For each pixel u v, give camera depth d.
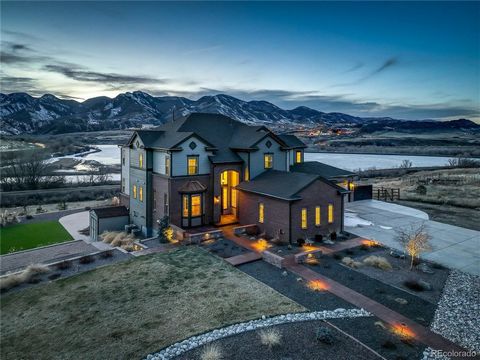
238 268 18.38
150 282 16.28
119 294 15.11
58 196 48.56
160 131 29.84
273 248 21.59
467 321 13.04
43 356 10.95
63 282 16.64
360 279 16.95
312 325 12.41
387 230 26.38
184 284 15.99
